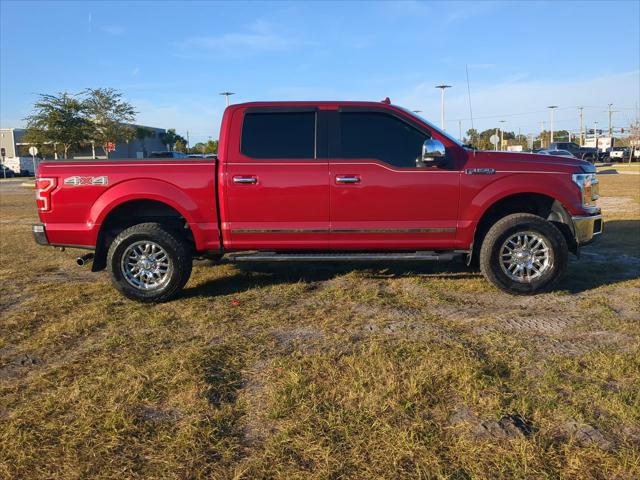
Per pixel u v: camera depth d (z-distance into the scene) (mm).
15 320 4746
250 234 5328
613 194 15750
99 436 2787
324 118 5320
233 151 5293
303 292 5547
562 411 2926
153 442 2727
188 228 5605
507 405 2998
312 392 3180
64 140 38281
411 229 5289
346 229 5297
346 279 6059
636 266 6406
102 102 40156
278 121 5336
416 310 4848
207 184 5250
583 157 46125
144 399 3162
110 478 2451
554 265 5184
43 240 5391
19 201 19516
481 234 5629
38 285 6082
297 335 4238
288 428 2783
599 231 5457
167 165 5293
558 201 5270
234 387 3330
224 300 5320
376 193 5223
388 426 2779
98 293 5688
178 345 4078
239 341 4113
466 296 5289
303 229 5305
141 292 5262
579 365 3516
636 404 2947
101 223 5309
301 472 2443
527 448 2572
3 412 3096
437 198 5238
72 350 4059
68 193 5273
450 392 3166
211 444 2689
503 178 5230
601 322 4391
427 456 2539
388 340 4031
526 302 5043
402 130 5312
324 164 5230
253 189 5234
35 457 2623
